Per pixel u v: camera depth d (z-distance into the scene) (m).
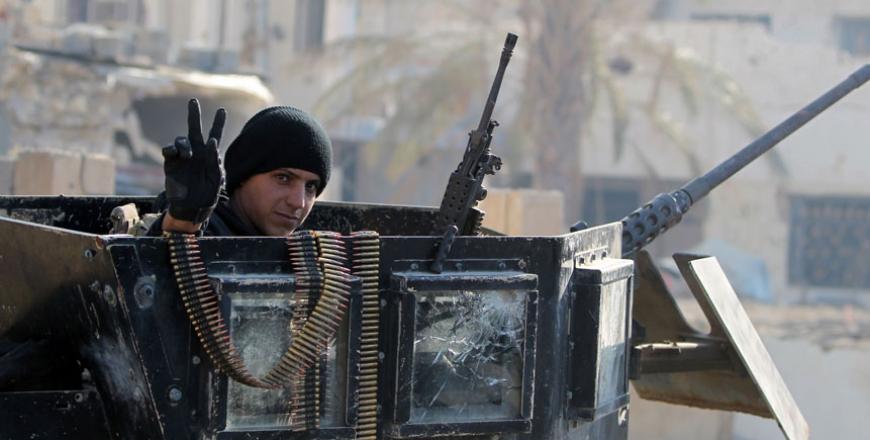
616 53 62.28
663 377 13.34
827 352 28.78
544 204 22.50
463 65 56.31
